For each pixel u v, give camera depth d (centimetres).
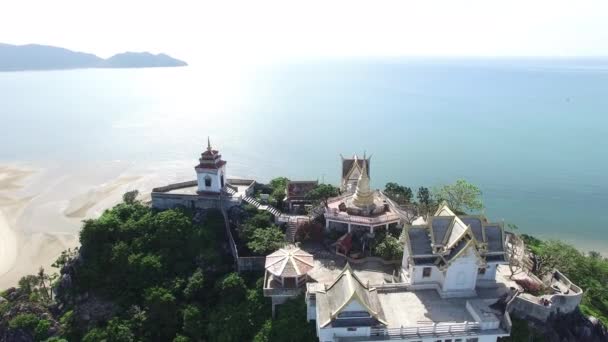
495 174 14688
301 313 5319
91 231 6969
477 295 5384
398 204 7938
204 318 6016
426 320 4947
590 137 19925
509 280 5728
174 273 6625
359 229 6875
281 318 5397
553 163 15888
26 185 13500
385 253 6219
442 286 5406
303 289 5566
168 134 19912
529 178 14325
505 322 4834
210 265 6588
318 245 6850
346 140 18788
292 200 7981
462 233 5219
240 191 8281
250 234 6869
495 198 12756
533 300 5209
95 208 11700
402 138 19325
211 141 18412
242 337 5594
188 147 17525
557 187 13562
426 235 5566
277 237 6719
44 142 18662
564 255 7156
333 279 5903
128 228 7106
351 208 6956
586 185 13725
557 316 5297
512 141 19088
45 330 6162
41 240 10119
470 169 15112
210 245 6956
